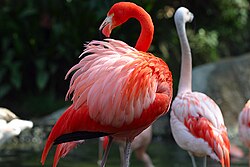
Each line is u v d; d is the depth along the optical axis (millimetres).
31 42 15914
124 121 5398
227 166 6668
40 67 15375
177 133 7078
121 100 5270
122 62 5355
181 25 7676
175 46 17469
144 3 15055
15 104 15266
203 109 6898
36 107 14938
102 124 5379
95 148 11531
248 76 14516
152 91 5461
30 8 15758
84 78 5348
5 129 5641
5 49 15812
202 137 6742
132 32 16219
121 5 5961
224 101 14078
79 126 5367
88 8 15984
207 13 17984
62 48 15656
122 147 9148
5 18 15852
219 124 6852
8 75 15734
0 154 10555
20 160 9867
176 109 7133
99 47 5500
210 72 14461
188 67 7582
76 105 5375
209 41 18000
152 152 11188
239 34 19047
